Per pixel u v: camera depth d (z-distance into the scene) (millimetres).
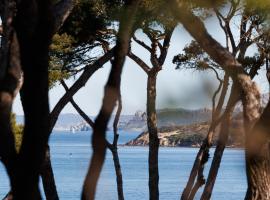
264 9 14562
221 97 26688
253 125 15258
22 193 13109
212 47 15266
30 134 13180
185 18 14883
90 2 30812
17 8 13414
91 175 13000
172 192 106125
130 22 14383
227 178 139250
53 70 36844
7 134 13320
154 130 38500
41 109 13234
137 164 196750
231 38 34688
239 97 15945
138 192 103625
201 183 40531
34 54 13211
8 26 16391
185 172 163750
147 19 19016
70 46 35469
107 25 31797
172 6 14883
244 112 15461
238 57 35844
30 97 13188
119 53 13539
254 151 15078
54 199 29531
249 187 15305
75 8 31141
